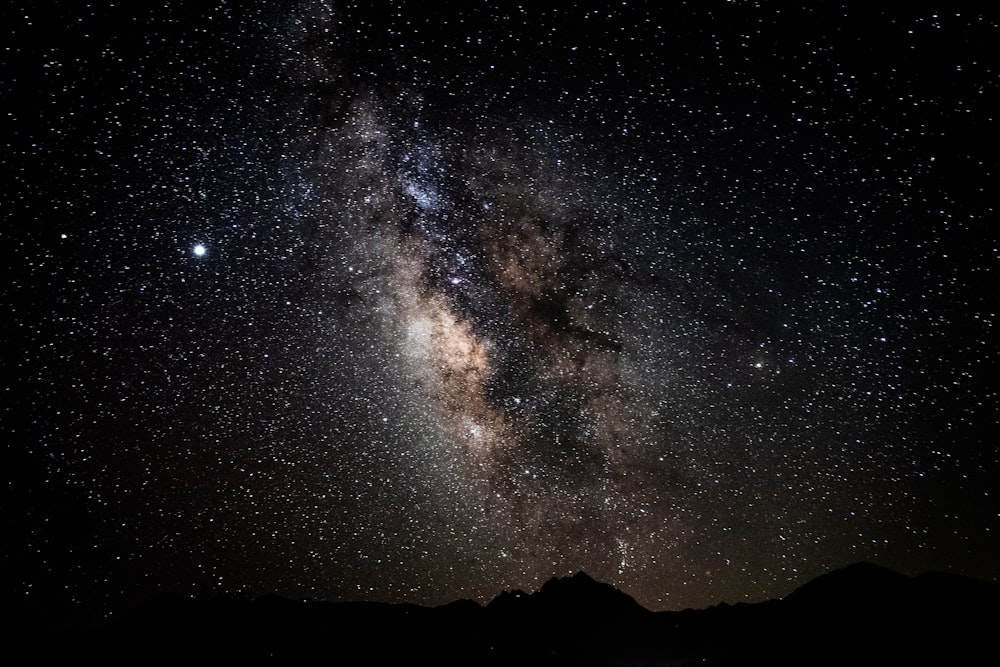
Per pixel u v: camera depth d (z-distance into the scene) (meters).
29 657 10.31
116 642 11.16
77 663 10.23
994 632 10.30
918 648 10.28
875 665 9.89
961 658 9.70
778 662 10.62
